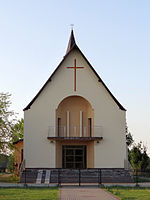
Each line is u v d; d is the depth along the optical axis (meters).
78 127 32.12
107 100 31.11
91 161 30.91
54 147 29.88
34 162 29.62
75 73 31.30
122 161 30.17
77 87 31.12
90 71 31.45
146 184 24.72
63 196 16.47
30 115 30.30
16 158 37.28
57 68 30.89
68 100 32.28
